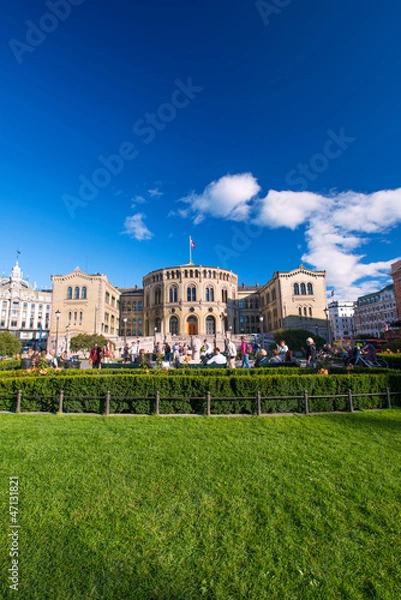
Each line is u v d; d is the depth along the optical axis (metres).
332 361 23.73
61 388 10.42
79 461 6.20
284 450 6.77
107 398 9.94
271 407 10.16
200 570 3.54
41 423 8.84
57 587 3.30
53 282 64.88
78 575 3.47
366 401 10.71
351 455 6.50
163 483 5.34
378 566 3.60
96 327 62.09
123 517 4.46
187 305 65.38
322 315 62.03
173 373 14.34
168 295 67.38
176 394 10.28
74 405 10.22
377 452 6.67
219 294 68.12
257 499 4.89
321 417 9.53
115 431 8.11
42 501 4.82
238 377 10.33
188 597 3.22
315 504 4.77
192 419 9.28
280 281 63.12
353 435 7.77
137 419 9.31
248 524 4.30
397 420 9.16
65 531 4.16
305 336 45.75
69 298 64.12
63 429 8.25
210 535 4.09
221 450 6.76
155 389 10.27
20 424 8.72
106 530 4.18
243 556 3.75
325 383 10.70
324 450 6.77
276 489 5.16
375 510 4.61
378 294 120.38
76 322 62.62
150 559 3.71
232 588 3.32
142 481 5.41
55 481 5.41
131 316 78.94
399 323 34.66
